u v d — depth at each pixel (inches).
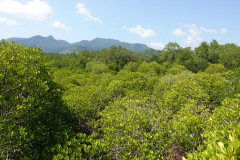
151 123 200.8
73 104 300.0
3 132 119.3
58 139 165.9
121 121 219.9
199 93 319.9
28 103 139.6
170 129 195.9
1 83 141.6
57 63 2183.8
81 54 2738.7
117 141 174.9
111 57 2380.7
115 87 423.8
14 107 135.2
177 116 250.5
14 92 141.7
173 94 323.9
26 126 147.3
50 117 211.2
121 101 304.0
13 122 130.1
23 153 133.9
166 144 169.0
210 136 138.1
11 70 151.6
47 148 150.6
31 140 147.7
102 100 360.5
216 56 1803.6
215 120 166.4
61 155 134.6
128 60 2373.3
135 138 189.5
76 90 429.1
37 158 136.1
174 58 2087.8
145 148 160.7
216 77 452.1
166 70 1205.7
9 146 117.1
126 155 155.5
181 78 510.6
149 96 384.5
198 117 207.9
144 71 1186.0
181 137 187.8
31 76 163.6
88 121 255.4
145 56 2477.9
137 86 455.8
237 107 149.9
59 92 203.6
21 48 195.8
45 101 162.9
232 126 126.3
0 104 128.1
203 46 2087.8
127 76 584.7
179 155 195.8
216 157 71.4
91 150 153.3
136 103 287.6
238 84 307.0
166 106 322.0
